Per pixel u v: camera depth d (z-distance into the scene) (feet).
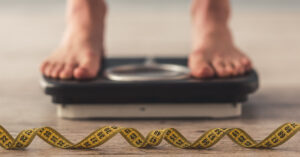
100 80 2.96
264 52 5.16
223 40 3.30
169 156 2.44
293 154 2.45
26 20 8.04
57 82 2.92
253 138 2.67
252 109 3.16
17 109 3.18
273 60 4.76
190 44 5.64
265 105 3.25
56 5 9.84
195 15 3.48
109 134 2.48
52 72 3.02
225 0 3.44
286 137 2.50
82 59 3.13
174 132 2.57
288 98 3.41
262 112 3.10
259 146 2.52
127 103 2.93
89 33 3.28
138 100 2.92
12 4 9.88
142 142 2.57
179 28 7.00
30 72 4.22
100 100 2.92
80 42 3.23
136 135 2.57
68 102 2.93
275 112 3.10
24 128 2.84
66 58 3.17
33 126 2.86
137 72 3.18
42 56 4.96
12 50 5.31
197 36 3.37
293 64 4.57
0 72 4.23
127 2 9.84
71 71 3.00
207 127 2.83
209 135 2.51
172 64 3.37
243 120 2.95
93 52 3.18
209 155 2.45
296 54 5.05
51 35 6.47
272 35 6.36
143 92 2.89
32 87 3.71
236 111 2.98
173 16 8.42
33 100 3.38
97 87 2.89
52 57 3.19
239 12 9.04
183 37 6.21
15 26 7.33
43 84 2.93
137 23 7.54
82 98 2.92
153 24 7.43
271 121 2.93
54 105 3.26
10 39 6.16
